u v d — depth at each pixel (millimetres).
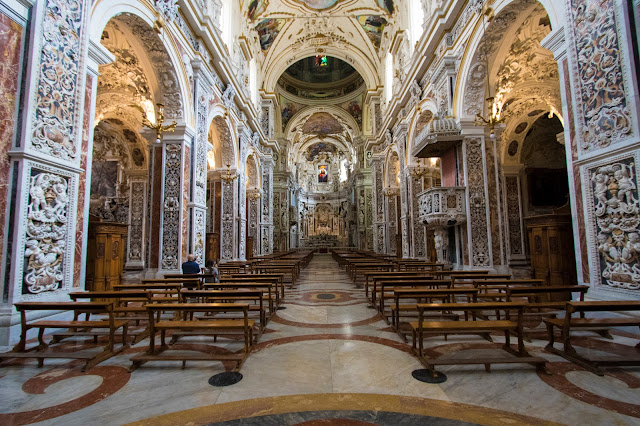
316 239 42344
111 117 12742
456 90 9617
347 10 18078
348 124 32156
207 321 4043
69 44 5020
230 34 14492
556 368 3506
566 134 5582
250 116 17594
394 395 2957
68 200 4977
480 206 9172
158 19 7793
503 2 7367
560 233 8344
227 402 2854
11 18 4285
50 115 4660
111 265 9242
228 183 14930
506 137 13922
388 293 8523
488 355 3928
